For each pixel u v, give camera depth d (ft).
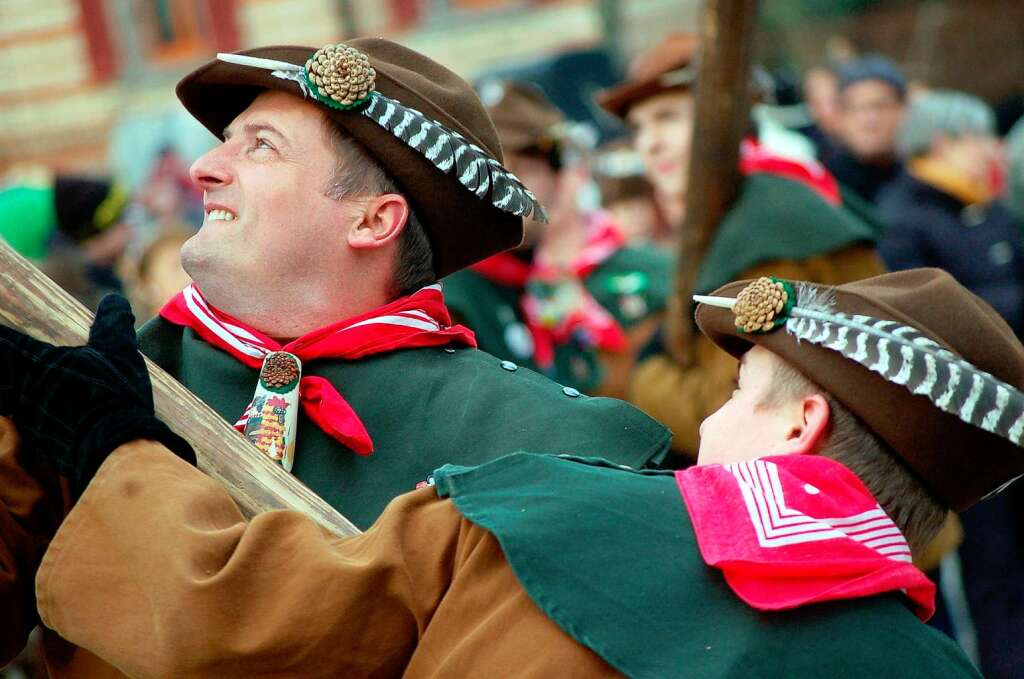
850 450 21.29
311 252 24.94
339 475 24.80
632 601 19.67
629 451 24.82
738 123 42.57
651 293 52.44
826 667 19.49
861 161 70.74
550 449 24.63
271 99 25.27
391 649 20.48
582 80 91.97
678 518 20.49
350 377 25.32
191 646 19.95
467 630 20.10
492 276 47.78
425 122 25.05
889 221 59.62
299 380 24.85
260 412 24.54
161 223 87.10
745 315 21.90
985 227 59.06
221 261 24.81
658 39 112.27
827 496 20.34
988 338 21.65
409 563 20.54
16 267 21.47
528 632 19.67
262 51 25.13
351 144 25.07
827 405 21.31
